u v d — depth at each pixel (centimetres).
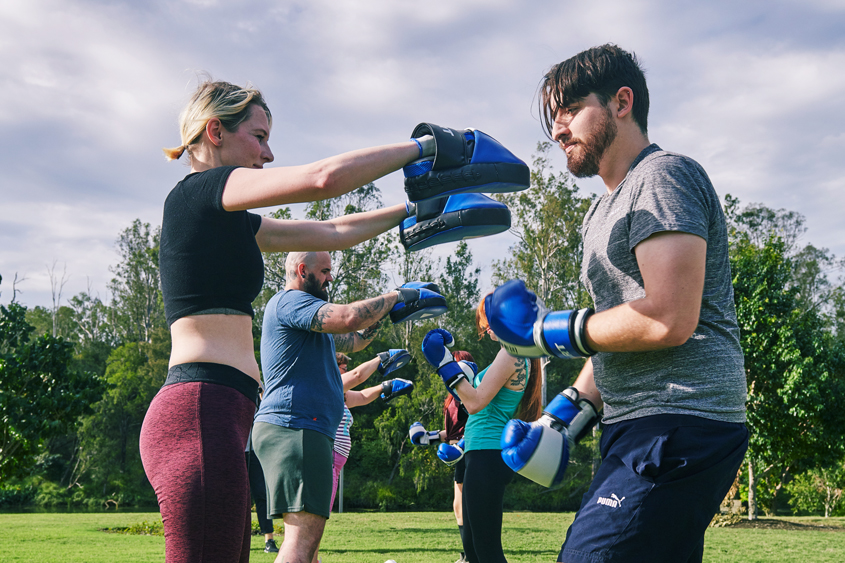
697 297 150
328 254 346
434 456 3653
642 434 164
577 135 186
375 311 293
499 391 342
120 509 3997
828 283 5003
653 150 183
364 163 171
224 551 176
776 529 1485
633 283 171
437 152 182
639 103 186
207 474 176
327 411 295
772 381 1895
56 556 664
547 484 179
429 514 1866
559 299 3862
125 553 702
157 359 4691
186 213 195
